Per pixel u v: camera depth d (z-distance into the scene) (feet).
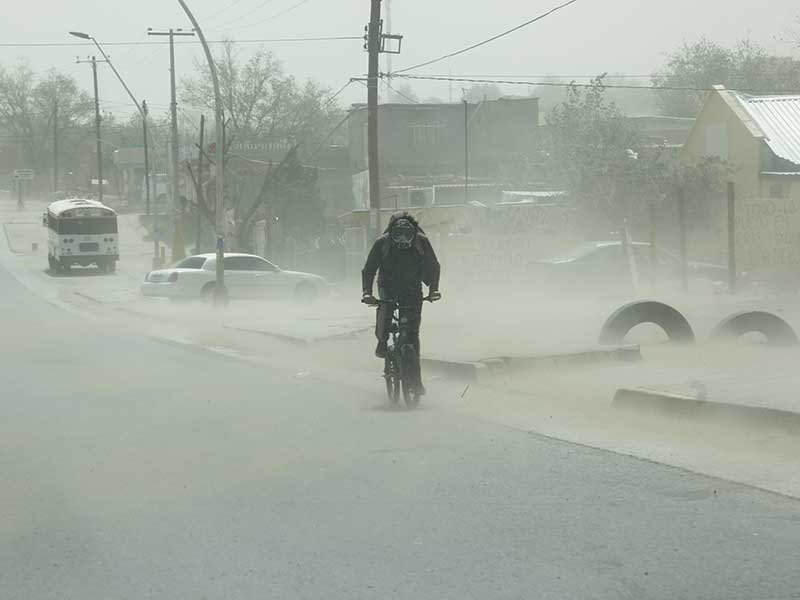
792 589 40.42
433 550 46.26
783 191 281.74
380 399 93.50
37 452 71.10
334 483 59.36
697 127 308.60
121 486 59.88
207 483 60.03
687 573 42.47
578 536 47.96
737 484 56.85
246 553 46.34
